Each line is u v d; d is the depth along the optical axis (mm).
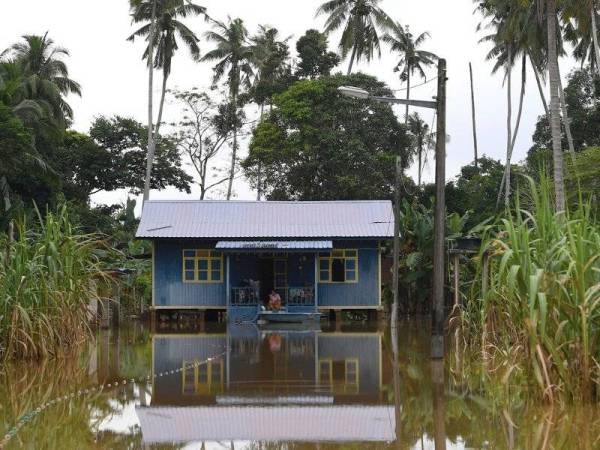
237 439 10398
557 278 11867
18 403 13047
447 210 40719
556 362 11664
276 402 13055
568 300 11719
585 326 11422
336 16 49844
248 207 33812
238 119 55531
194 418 11789
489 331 15031
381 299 34125
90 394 13891
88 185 52344
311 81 46125
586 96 49500
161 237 31891
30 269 17188
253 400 13242
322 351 20406
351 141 44531
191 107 55250
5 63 39625
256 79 55719
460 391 13836
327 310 33188
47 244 17891
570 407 11711
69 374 16125
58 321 17781
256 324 30266
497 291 13867
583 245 11836
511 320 13383
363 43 50125
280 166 46844
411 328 28156
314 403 12953
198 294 32438
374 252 32438
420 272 33156
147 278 36250
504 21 40688
